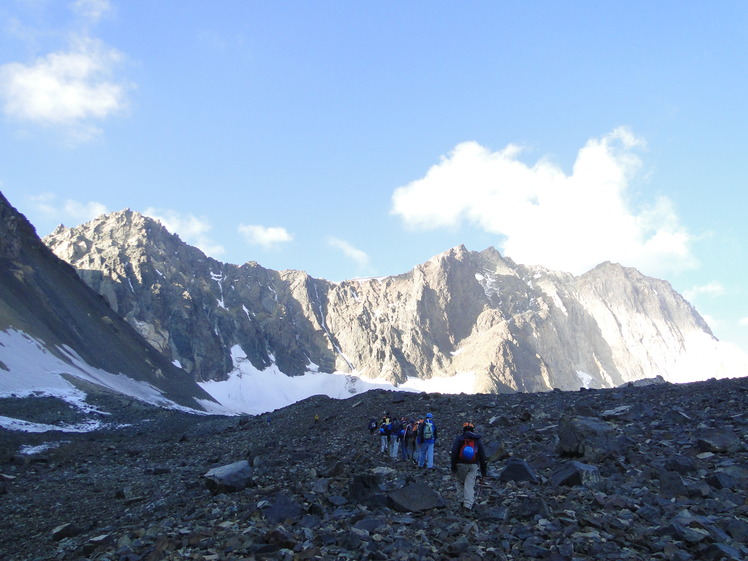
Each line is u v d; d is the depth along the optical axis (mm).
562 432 15492
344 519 10805
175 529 11312
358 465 18125
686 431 16469
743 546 8000
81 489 21516
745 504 9664
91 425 52406
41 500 19234
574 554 8109
